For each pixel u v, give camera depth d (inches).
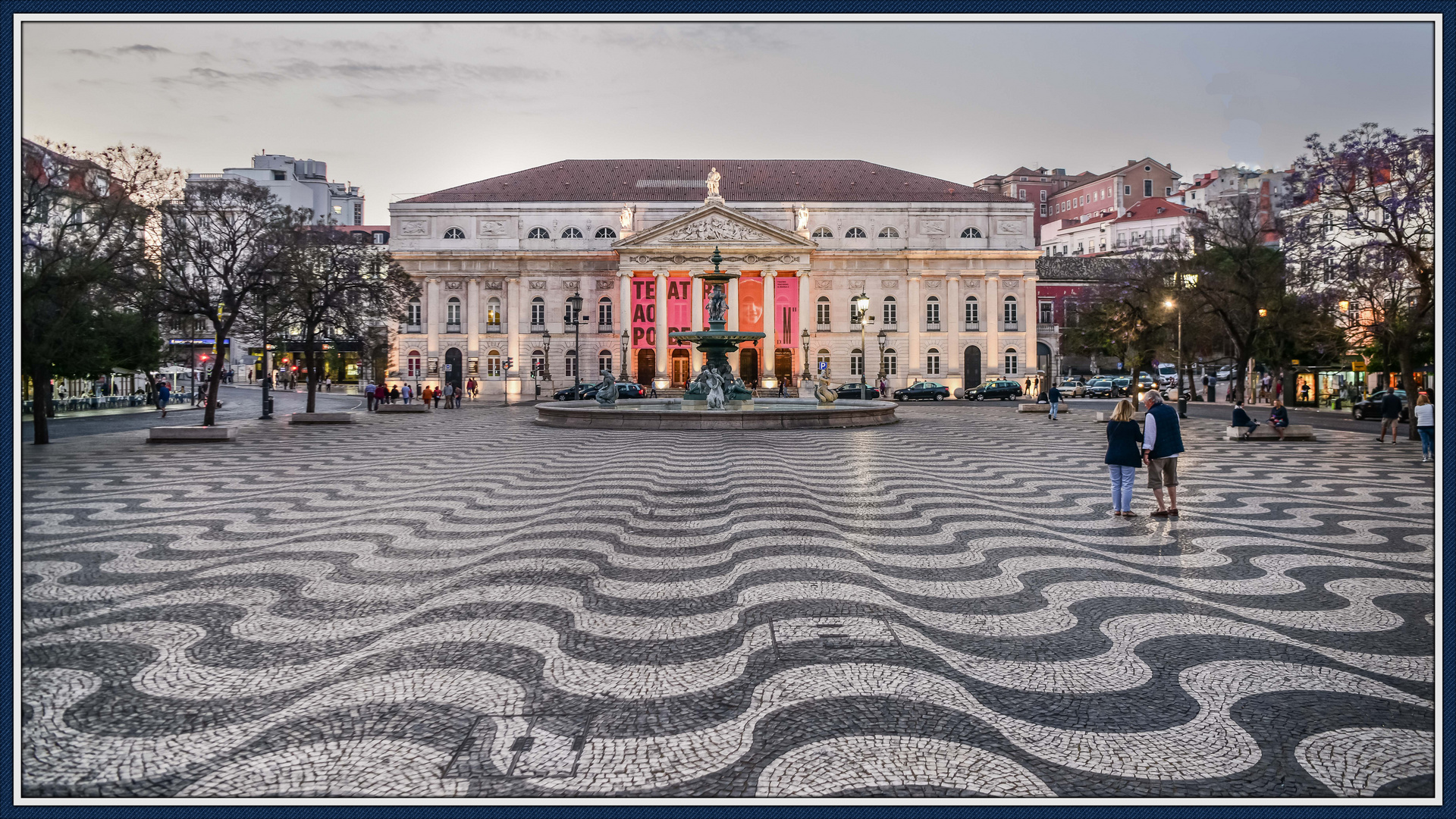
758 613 253.0
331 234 1422.2
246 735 169.8
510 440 943.0
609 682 198.4
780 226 2699.3
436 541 358.9
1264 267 1444.4
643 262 2576.3
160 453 790.5
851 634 233.1
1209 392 2033.7
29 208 774.5
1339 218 976.9
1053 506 458.6
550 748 164.2
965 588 281.7
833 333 2696.9
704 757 161.5
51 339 851.4
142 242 940.0
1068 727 174.4
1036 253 2679.6
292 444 897.5
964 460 703.7
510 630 236.5
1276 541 363.3
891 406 1254.9
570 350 2672.2
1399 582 291.4
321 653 217.8
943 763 158.9
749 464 661.9
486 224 2687.0
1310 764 158.2
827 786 150.1
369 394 1813.5
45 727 172.7
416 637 230.7
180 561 322.3
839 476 584.7
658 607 260.1
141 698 187.9
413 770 155.6
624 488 523.8
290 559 326.3
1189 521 411.8
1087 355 3070.9
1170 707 184.5
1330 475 605.3
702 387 1252.5
